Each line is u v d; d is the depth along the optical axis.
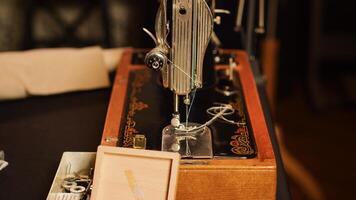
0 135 0.92
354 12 1.76
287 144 1.74
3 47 1.10
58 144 0.90
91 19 1.12
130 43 1.14
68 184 0.78
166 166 0.73
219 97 0.90
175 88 0.79
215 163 0.75
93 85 1.06
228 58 1.02
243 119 0.85
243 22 1.09
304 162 1.67
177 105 0.81
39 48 1.12
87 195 0.76
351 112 1.89
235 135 0.81
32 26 1.11
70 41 1.13
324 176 1.61
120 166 0.73
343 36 1.80
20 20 1.09
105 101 1.03
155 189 0.72
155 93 0.93
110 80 1.11
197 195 0.76
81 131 0.93
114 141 0.80
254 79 1.00
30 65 1.04
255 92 0.93
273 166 0.75
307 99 1.93
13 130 0.94
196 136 0.80
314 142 1.75
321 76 1.99
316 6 1.72
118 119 0.85
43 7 1.10
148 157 0.73
